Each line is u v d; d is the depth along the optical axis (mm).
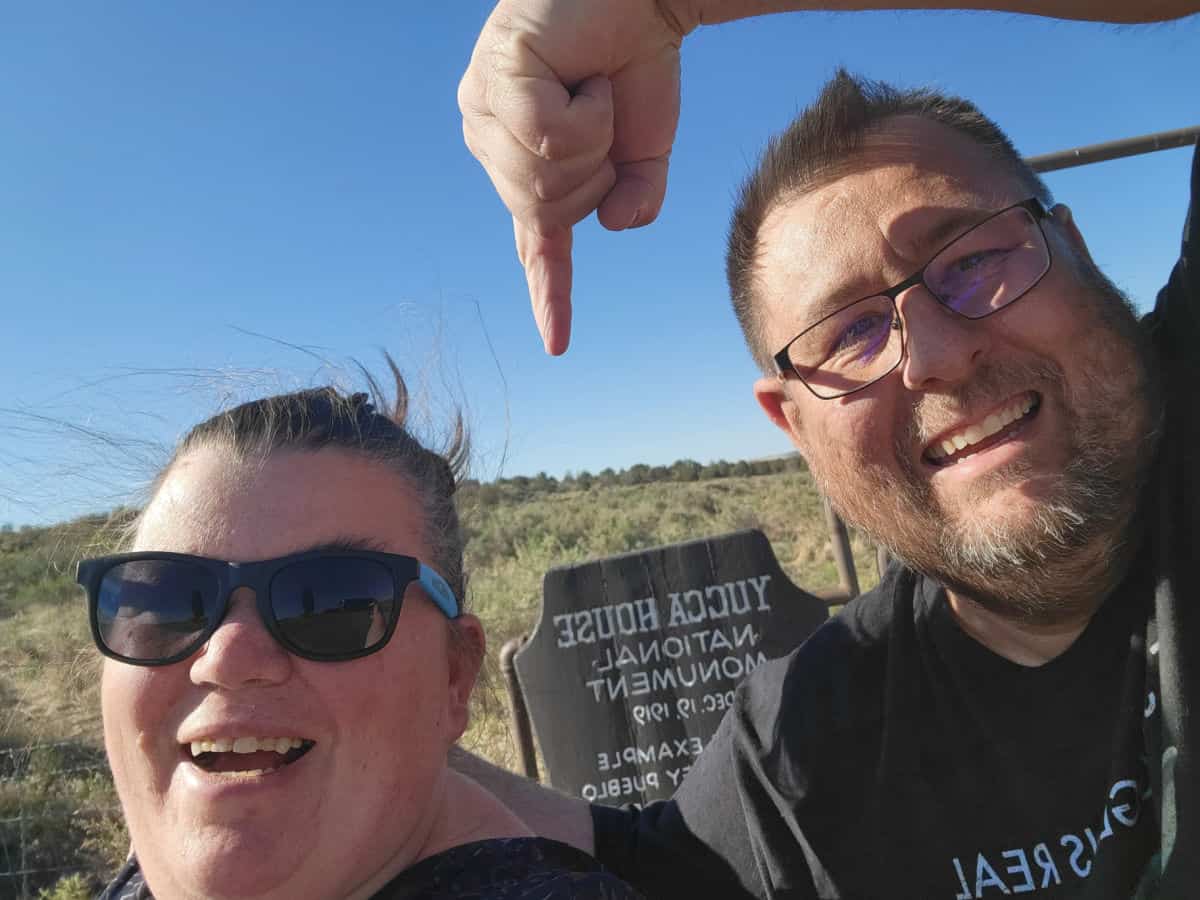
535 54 367
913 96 459
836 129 445
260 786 359
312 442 405
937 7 371
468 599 544
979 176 423
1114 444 388
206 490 392
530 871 390
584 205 388
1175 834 371
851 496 447
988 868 432
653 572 1160
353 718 373
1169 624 379
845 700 476
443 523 451
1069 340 390
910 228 414
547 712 1153
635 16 372
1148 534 404
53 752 1438
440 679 416
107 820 1360
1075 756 413
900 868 448
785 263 453
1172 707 374
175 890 367
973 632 439
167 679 368
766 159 478
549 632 1164
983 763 435
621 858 525
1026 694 420
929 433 406
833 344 434
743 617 1138
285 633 367
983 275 401
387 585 389
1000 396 394
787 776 476
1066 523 380
